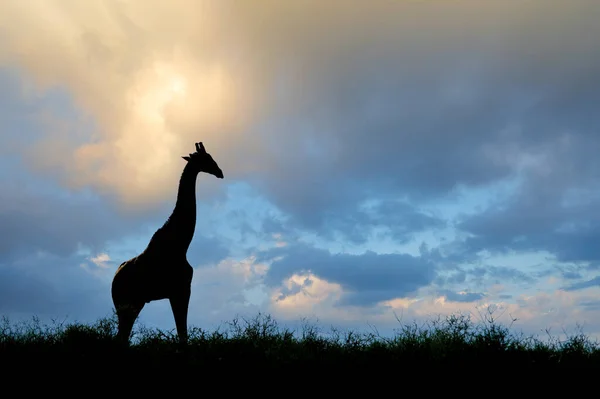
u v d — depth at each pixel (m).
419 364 8.59
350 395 8.02
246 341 9.20
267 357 8.72
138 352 8.95
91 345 8.94
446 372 8.39
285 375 8.37
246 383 8.16
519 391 8.06
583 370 8.44
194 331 9.55
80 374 8.21
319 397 7.97
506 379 8.24
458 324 9.52
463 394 8.03
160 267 11.38
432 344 9.15
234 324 9.74
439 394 8.03
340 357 8.91
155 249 11.52
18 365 8.27
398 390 8.12
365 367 8.59
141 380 8.17
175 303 11.62
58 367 8.31
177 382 8.14
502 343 8.95
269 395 7.97
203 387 8.07
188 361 8.51
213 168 12.21
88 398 7.77
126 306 10.65
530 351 8.93
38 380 8.02
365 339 9.55
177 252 11.55
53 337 9.20
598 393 8.03
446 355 8.76
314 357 8.84
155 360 8.57
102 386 8.00
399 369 8.51
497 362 8.54
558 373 8.39
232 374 8.30
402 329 9.66
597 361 8.67
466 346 9.02
